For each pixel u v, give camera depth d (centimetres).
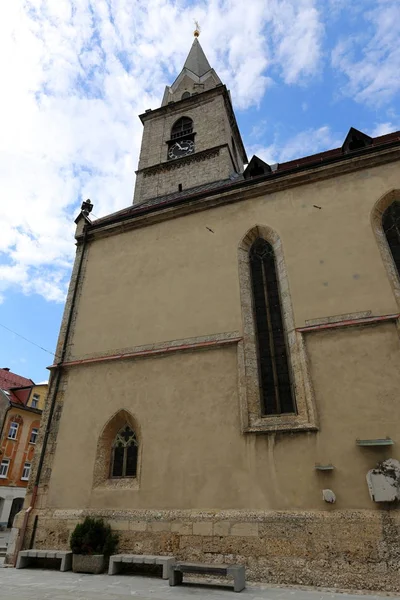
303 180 1270
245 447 938
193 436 1006
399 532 750
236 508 884
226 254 1257
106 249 1509
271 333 1099
